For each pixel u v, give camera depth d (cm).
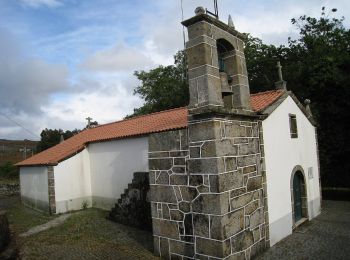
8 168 3644
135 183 1333
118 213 1413
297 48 2727
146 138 1500
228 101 984
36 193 1894
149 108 3850
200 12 842
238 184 889
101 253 1024
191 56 872
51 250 1074
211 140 827
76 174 1786
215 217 816
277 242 1067
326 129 2000
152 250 1033
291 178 1219
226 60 989
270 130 1112
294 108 1320
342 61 2064
